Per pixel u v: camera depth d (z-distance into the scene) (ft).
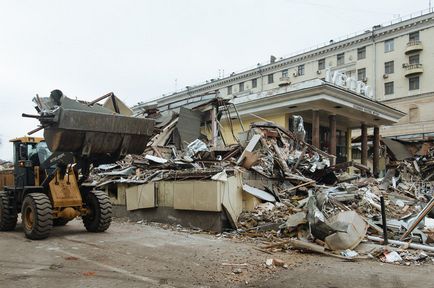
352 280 21.31
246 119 88.17
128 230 39.29
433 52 158.20
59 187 35.19
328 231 28.78
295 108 80.07
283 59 203.72
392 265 25.05
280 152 53.67
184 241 33.19
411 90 163.94
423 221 34.40
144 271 22.71
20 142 37.76
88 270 22.85
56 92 32.83
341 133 100.83
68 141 31.58
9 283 20.06
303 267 24.21
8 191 38.40
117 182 50.21
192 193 40.42
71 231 38.22
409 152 111.96
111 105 37.40
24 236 34.99
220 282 20.63
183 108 70.74
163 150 62.59
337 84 84.33
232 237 35.55
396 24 167.94
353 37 180.96
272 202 42.63
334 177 54.95
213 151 54.39
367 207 42.80
